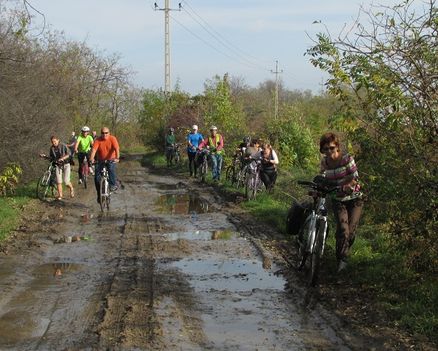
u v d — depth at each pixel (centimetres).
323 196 717
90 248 924
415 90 605
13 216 1170
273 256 866
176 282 726
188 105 3469
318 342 522
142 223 1164
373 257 762
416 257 654
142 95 5034
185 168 2672
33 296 664
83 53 3753
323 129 2523
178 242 971
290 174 2092
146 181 2186
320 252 696
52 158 1525
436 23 598
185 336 536
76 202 1484
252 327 562
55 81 2189
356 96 675
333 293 664
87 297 660
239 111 2977
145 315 595
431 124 609
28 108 1619
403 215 660
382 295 632
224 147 2425
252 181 1435
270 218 1166
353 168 689
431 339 507
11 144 1557
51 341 523
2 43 1510
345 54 655
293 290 687
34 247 923
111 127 5175
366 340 521
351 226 715
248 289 697
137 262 830
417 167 625
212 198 1587
